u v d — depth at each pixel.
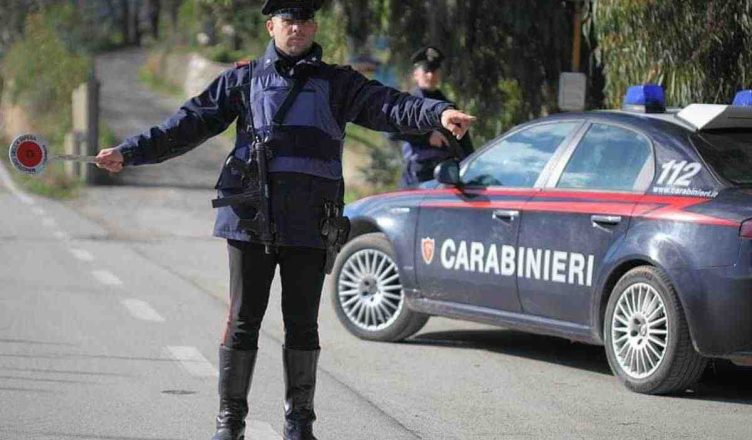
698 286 13.46
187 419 12.73
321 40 27.56
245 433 12.18
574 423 12.99
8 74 65.12
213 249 29.86
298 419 10.54
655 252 13.87
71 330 17.92
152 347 16.75
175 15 97.94
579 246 14.85
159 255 28.28
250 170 10.10
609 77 21.00
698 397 14.41
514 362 16.53
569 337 15.20
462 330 19.20
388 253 17.69
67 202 41.19
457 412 13.41
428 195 17.11
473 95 26.80
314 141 10.15
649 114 15.20
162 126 10.24
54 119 58.97
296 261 10.29
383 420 12.94
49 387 14.16
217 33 80.56
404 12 26.80
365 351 17.08
